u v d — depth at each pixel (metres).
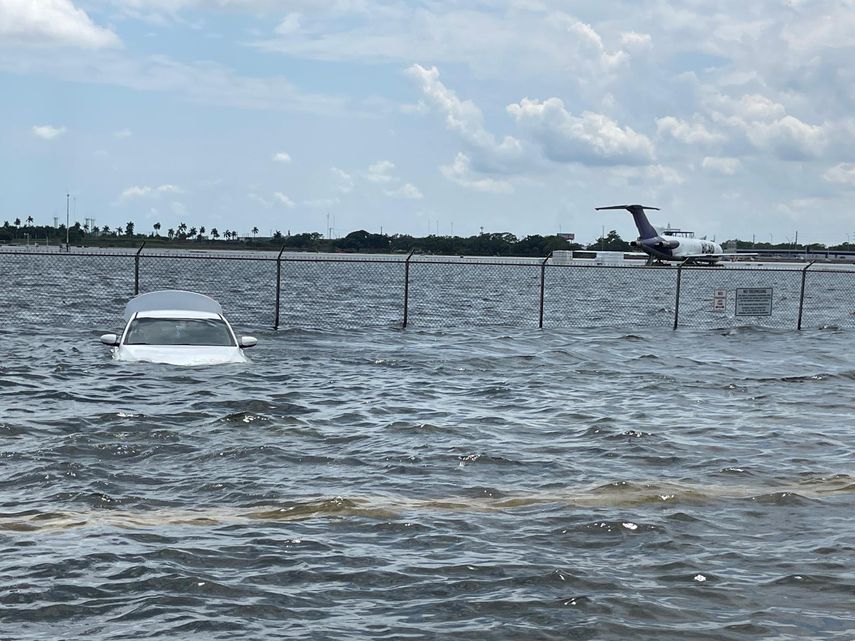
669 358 22.92
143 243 26.00
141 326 19.05
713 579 8.06
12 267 76.81
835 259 118.25
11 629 6.80
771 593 7.78
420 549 8.72
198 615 7.11
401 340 25.67
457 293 56.62
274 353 21.80
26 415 13.85
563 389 17.88
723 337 28.47
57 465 11.16
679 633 6.96
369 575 8.03
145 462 11.58
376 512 9.79
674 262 110.12
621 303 49.81
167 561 8.23
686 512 9.98
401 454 12.27
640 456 12.45
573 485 11.02
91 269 76.81
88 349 21.28
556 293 60.50
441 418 14.71
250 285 59.59
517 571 8.17
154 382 16.50
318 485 10.77
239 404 15.01
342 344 24.28
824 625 7.14
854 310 47.91
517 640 6.80
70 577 7.80
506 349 24.17
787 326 35.81
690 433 14.00
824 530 9.48
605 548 8.85
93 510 9.66
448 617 7.19
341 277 81.19
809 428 14.53
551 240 129.12
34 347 21.61
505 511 9.96
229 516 9.59
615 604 7.47
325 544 8.79
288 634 6.82
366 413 14.93
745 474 11.62
